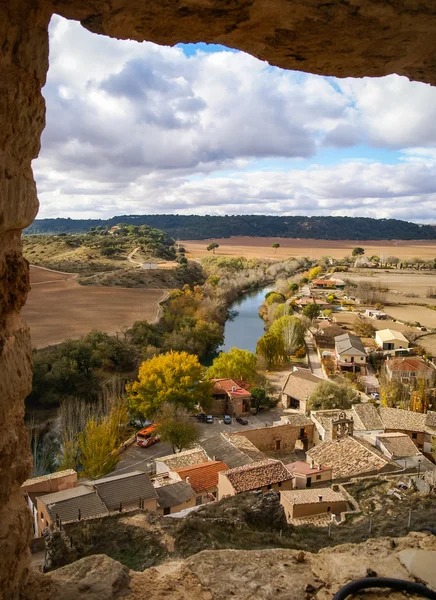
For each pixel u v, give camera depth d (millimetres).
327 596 4398
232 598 4324
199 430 33344
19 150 3834
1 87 3562
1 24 3500
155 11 4133
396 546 5242
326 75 5441
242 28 4410
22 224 3988
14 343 3996
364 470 24641
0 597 3871
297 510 18828
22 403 4184
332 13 4152
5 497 3973
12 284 4051
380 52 4820
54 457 28812
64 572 4605
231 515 11922
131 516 11688
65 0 3947
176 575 4652
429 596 4297
